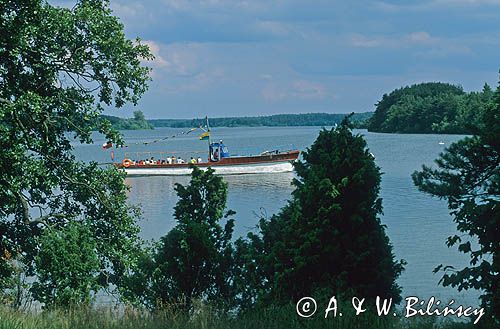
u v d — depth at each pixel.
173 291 32.62
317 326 26.64
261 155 189.50
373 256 28.94
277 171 189.88
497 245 27.28
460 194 28.91
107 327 27.67
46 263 37.34
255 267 31.95
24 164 39.78
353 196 29.22
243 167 189.50
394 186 127.81
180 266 32.72
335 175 29.38
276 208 110.12
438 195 29.27
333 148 30.17
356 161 29.42
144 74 45.69
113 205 46.91
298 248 28.95
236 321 28.36
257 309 29.08
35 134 44.09
